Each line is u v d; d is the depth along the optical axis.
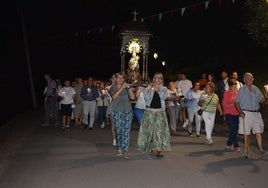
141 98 12.59
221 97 17.86
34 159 10.92
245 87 11.42
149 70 38.50
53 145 13.25
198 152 12.08
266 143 13.84
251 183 8.49
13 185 8.30
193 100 15.51
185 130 17.34
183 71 29.91
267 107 16.78
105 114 17.95
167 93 11.20
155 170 9.62
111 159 10.90
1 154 11.77
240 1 22.22
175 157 11.27
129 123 11.16
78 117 18.92
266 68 20.28
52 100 18.75
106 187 8.12
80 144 13.45
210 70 26.59
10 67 33.75
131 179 8.75
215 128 17.94
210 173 9.34
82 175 9.09
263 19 14.01
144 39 22.62
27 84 37.81
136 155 11.52
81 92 17.52
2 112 27.97
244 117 11.40
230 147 12.58
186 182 8.53
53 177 8.93
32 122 20.81
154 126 11.05
